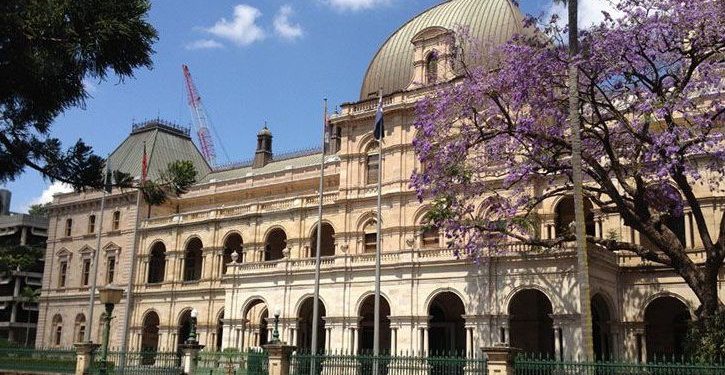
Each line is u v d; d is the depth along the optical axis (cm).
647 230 3073
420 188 3891
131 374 3594
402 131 5469
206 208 7394
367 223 5603
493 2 5638
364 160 5725
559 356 3922
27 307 9931
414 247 5184
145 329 7156
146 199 1830
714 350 2755
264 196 6931
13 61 1387
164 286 6956
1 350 4016
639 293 4334
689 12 2903
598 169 3181
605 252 4231
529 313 4816
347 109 5838
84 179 1642
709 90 3095
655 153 2909
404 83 5753
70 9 1419
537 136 3253
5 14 1324
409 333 4466
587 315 2581
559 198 4759
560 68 3195
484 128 3562
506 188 3550
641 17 3012
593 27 3120
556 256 4038
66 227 8131
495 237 3841
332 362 3388
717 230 4166
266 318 5209
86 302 7619
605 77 3119
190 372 3500
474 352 4200
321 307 5397
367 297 4769
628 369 2531
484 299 4234
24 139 1588
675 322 4512
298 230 6066
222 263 6612
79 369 3494
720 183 4162
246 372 3506
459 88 3572
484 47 4753
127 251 7362
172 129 8506
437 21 5791
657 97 2986
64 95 1554
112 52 1521
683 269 3034
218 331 6531
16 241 10225
